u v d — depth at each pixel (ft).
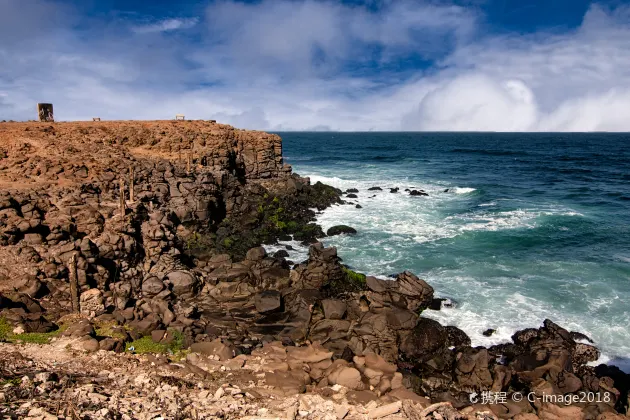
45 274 79.87
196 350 66.44
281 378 58.80
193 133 171.53
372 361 67.97
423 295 84.89
